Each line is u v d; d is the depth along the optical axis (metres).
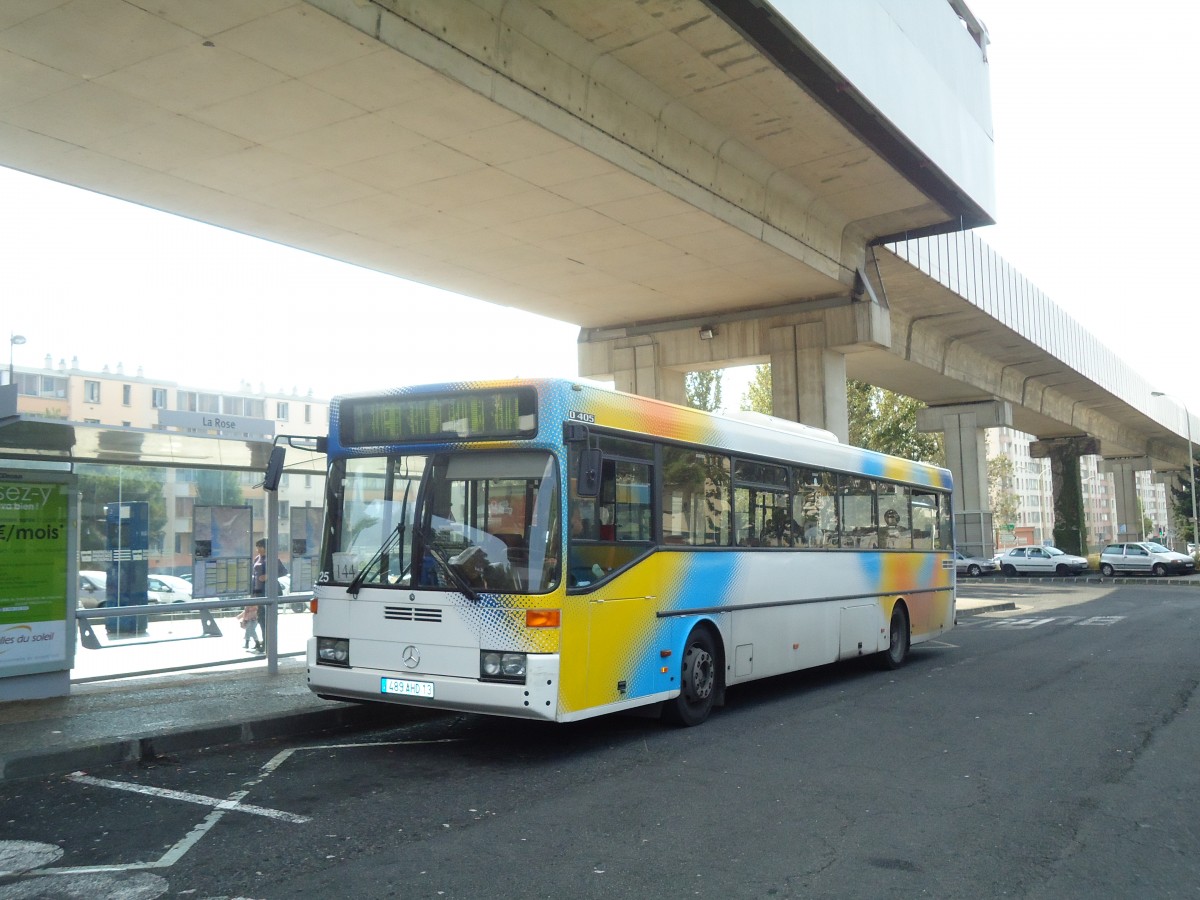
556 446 7.88
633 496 8.81
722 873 5.21
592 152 14.77
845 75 15.35
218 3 10.47
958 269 30.20
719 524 10.16
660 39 14.05
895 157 18.97
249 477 12.16
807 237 21.64
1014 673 13.63
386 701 8.11
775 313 25.30
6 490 9.69
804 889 4.98
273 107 13.07
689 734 9.18
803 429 12.59
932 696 11.58
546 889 4.95
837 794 6.91
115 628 10.88
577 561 7.93
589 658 7.97
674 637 9.20
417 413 8.43
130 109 13.12
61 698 9.94
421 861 5.38
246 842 5.72
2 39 11.19
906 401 50.12
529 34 13.35
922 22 19.02
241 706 9.52
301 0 10.42
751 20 13.65
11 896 4.85
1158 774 7.52
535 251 20.22
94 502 10.79
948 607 16.56
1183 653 15.66
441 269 21.64
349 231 18.70
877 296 24.61
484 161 15.09
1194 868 5.34
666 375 28.12
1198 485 71.81
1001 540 114.69
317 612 8.55
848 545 13.05
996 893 4.94
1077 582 44.69
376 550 8.34
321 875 5.15
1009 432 147.00
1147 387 60.81
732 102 16.25
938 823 6.18
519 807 6.53
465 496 8.08
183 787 7.06
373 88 12.52
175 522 11.41
